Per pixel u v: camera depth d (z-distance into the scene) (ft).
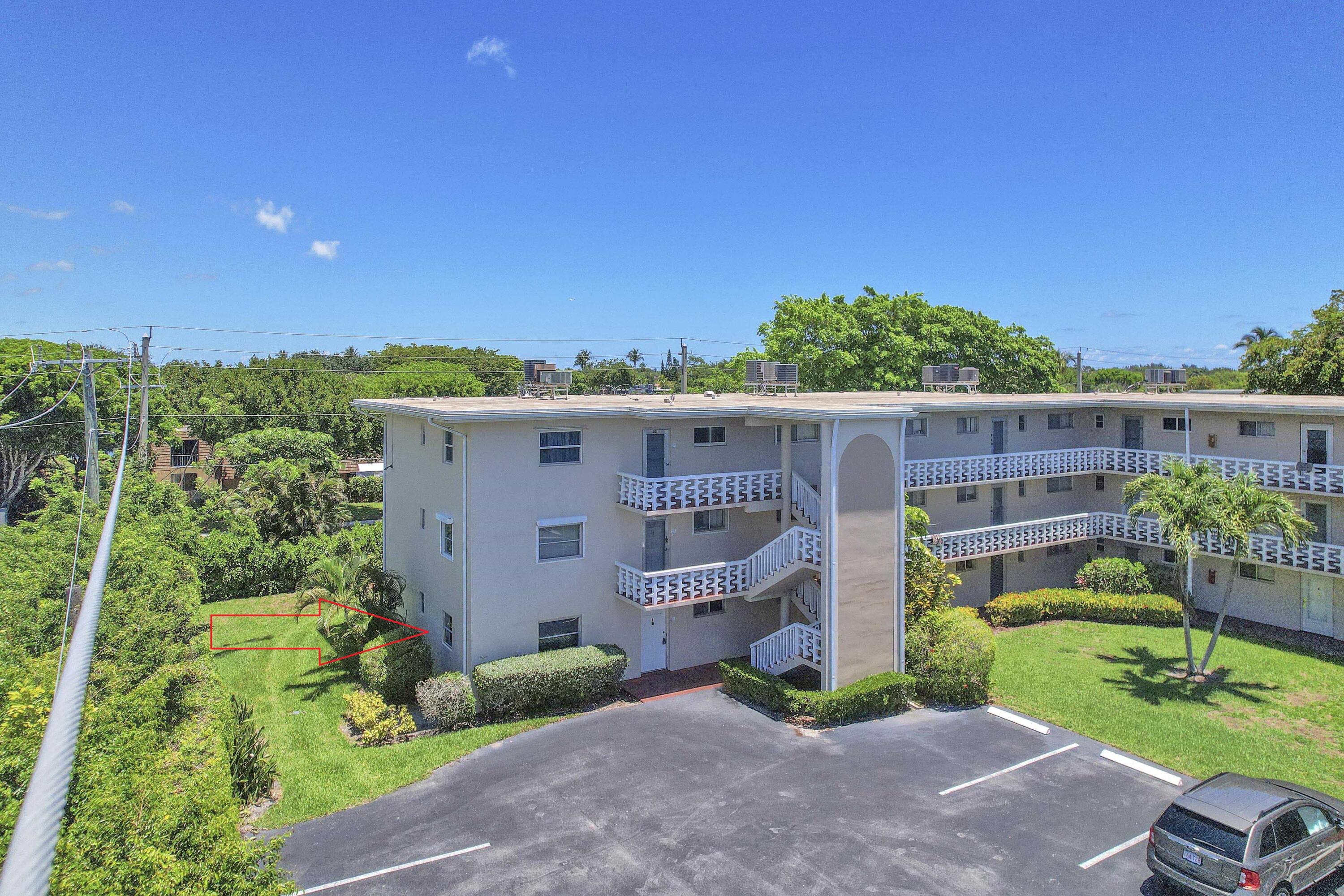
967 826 47.60
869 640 67.51
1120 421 106.01
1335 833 42.73
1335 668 76.79
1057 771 55.06
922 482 88.22
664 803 49.90
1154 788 52.90
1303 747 59.72
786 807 49.44
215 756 37.73
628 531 74.95
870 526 67.05
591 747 58.59
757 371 97.86
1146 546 102.58
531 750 58.13
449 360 310.65
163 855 27.04
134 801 29.86
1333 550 82.17
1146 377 122.83
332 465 189.67
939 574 76.74
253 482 134.00
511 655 69.92
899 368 159.74
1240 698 69.10
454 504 70.18
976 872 42.91
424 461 78.18
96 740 33.06
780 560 70.95
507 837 45.91
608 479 73.61
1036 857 44.37
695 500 72.69
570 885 41.32
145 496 100.27
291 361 310.04
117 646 45.47
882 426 67.41
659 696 70.54
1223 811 40.42
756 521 81.20
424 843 45.34
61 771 9.47
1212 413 96.07
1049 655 81.10
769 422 76.33
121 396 149.89
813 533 67.05
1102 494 106.63
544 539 71.10
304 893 40.37
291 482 124.26
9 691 34.73
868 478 66.80
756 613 82.17
